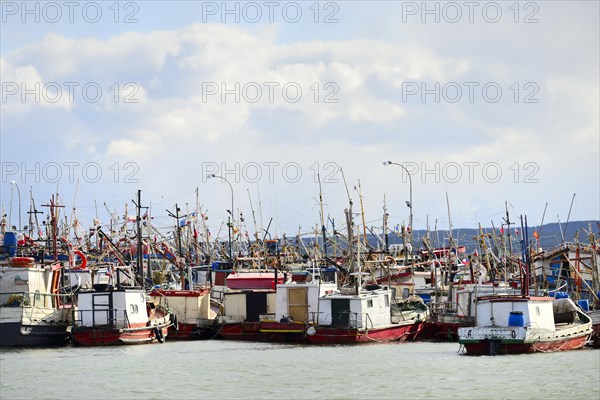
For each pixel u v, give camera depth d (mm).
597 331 138125
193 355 128500
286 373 109938
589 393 95062
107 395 96688
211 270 192250
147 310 153875
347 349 135500
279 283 169000
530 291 157500
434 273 170500
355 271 175625
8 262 143000
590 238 171500
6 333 136625
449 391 96875
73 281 161750
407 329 149750
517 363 114750
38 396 96500
